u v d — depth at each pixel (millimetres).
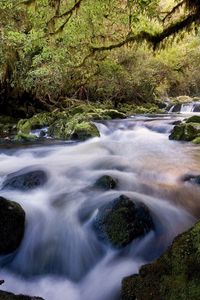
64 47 12414
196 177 6527
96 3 8961
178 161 8359
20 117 18328
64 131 13352
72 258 4746
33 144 12102
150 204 5395
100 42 12398
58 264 4695
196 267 3189
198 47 26578
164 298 3102
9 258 4625
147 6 7133
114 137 13562
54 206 5715
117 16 10133
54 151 10617
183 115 21312
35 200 5980
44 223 5195
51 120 15734
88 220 5105
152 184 6527
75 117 14672
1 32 13148
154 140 12125
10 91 17484
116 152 10094
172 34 6609
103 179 6398
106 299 4000
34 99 18672
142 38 7512
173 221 5141
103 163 8219
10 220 4684
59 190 6426
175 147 10477
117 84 23547
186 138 11547
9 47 14227
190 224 5129
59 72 14836
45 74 14203
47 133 14188
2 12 12750
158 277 3324
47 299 4004
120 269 4371
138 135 13258
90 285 4285
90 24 10711
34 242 4898
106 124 15344
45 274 4551
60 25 9969
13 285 4266
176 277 3209
